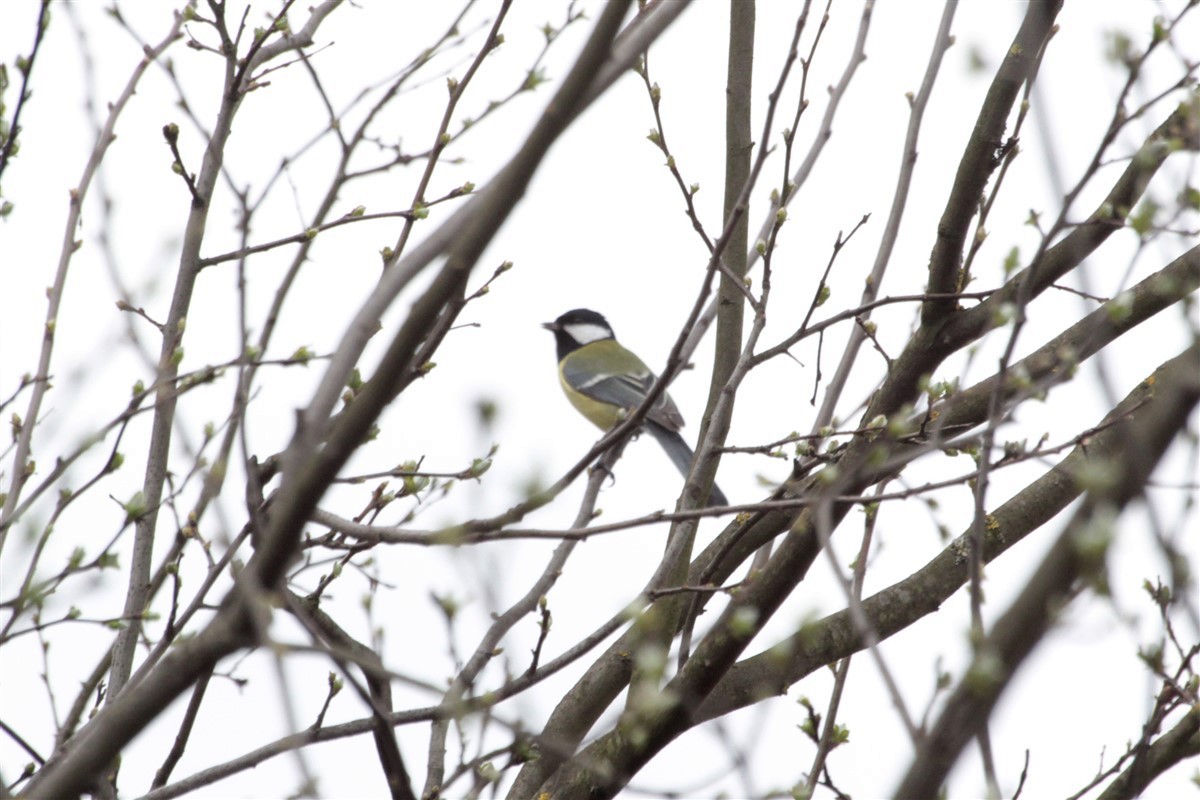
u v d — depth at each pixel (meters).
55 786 5.29
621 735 8.86
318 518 7.32
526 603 7.68
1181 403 4.72
